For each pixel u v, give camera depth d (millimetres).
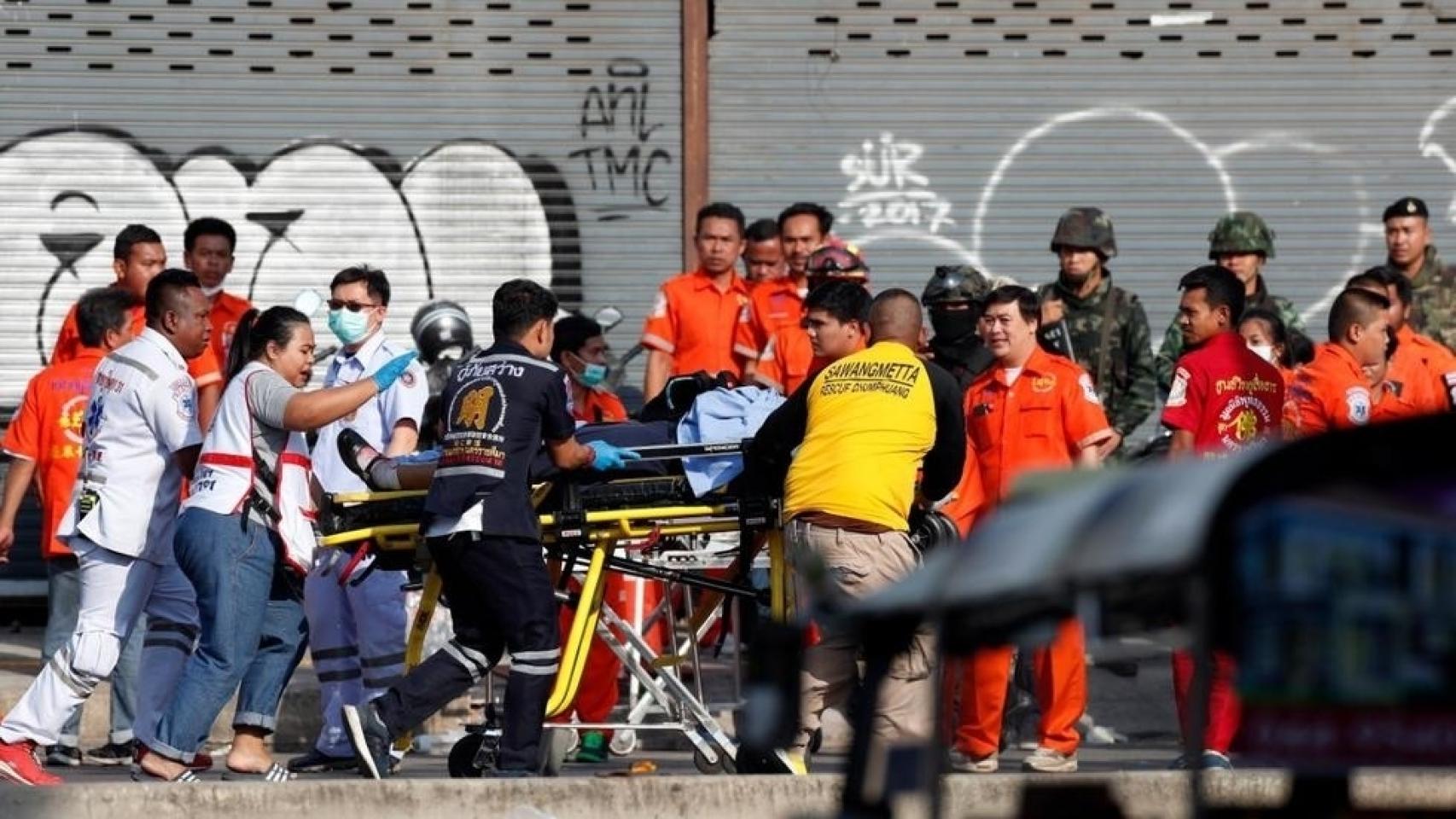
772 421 28547
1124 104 47312
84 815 25812
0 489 45094
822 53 46938
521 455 28109
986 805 25062
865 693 13930
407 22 46562
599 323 37219
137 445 30641
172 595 32656
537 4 46656
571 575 31406
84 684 30156
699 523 29047
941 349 34312
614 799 26422
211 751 36938
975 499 32375
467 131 46625
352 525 29312
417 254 46562
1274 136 47469
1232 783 24094
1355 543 11766
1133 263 47281
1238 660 11867
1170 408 31766
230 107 46344
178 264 46281
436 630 36781
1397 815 13562
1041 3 47156
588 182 46719
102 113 46219
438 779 27109
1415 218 41562
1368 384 34281
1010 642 12953
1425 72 47594
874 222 47031
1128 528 12242
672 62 46781
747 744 27656
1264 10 47469
